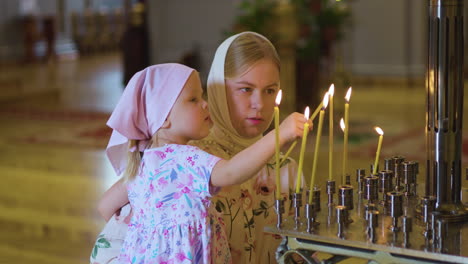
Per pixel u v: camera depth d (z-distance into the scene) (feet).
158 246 5.56
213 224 5.72
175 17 39.68
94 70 45.91
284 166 6.75
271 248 6.68
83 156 20.81
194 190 5.50
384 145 20.44
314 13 21.68
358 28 35.99
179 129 5.77
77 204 15.75
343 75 24.89
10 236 13.62
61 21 55.52
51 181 17.90
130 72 37.29
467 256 4.36
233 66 6.17
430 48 5.06
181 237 5.53
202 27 39.32
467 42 31.55
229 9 38.52
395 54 35.45
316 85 23.31
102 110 30.04
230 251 6.42
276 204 5.06
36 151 21.71
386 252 4.64
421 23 34.88
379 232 4.87
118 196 6.29
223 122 6.43
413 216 5.26
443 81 5.02
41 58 51.39
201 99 5.88
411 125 23.79
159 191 5.58
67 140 23.38
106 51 58.90
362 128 23.32
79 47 56.49
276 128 4.81
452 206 5.10
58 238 13.46
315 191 5.26
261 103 6.21
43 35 51.34
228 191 6.42
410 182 5.77
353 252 4.76
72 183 17.66
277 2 21.58
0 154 21.43
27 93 34.91
